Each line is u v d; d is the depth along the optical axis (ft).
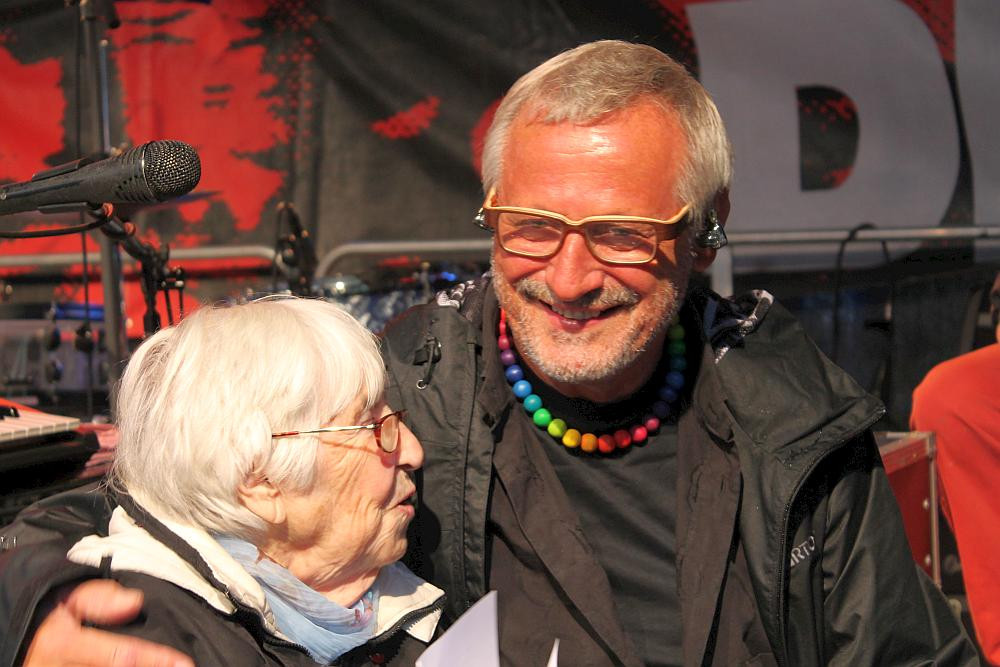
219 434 3.20
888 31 8.54
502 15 9.07
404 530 3.60
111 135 9.34
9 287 9.37
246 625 3.22
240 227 9.42
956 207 8.52
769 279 8.83
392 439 3.41
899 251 8.55
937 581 6.90
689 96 3.84
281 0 9.29
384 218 9.30
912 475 6.48
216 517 3.25
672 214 3.73
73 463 4.52
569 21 8.97
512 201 3.74
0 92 9.43
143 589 3.15
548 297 3.73
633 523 4.11
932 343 8.48
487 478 3.96
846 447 4.18
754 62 8.71
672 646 3.98
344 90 9.29
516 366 4.19
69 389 8.74
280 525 3.30
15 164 9.44
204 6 9.31
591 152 3.60
